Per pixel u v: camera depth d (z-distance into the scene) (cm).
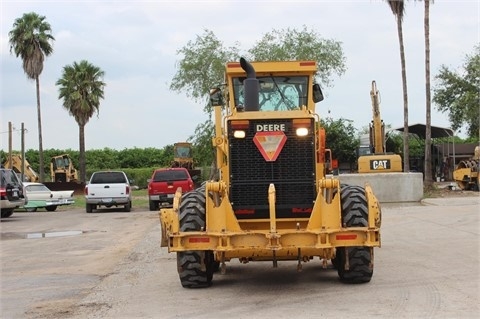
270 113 995
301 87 1170
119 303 906
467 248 1347
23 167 5056
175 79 4838
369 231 909
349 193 957
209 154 4825
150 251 1493
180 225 938
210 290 978
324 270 1141
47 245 1677
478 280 984
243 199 982
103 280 1112
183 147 5284
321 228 920
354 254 948
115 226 2212
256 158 984
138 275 1154
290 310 822
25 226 2303
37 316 842
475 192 3262
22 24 5316
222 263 923
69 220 2547
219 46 4803
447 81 6003
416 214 2175
